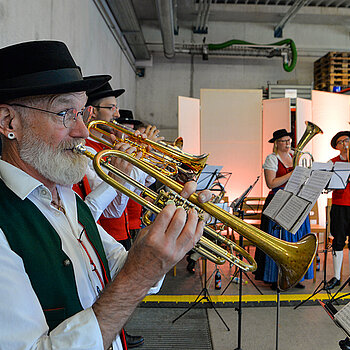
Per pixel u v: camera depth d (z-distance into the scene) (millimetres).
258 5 6961
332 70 6848
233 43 7332
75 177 793
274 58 7902
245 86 7910
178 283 3340
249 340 2256
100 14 4473
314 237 1014
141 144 1678
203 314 2639
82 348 536
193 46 7516
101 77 827
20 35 2238
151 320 2531
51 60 752
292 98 6434
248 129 5520
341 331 2383
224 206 2578
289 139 3150
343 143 3484
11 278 564
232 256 880
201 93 5484
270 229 3086
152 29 7594
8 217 678
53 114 747
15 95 693
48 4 2703
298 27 7676
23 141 744
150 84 7867
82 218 912
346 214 3195
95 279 818
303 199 1790
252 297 2957
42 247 686
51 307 658
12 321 527
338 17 7281
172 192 828
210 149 5516
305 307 2762
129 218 2580
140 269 583
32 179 743
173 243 579
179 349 2146
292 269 948
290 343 2223
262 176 5531
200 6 6422
